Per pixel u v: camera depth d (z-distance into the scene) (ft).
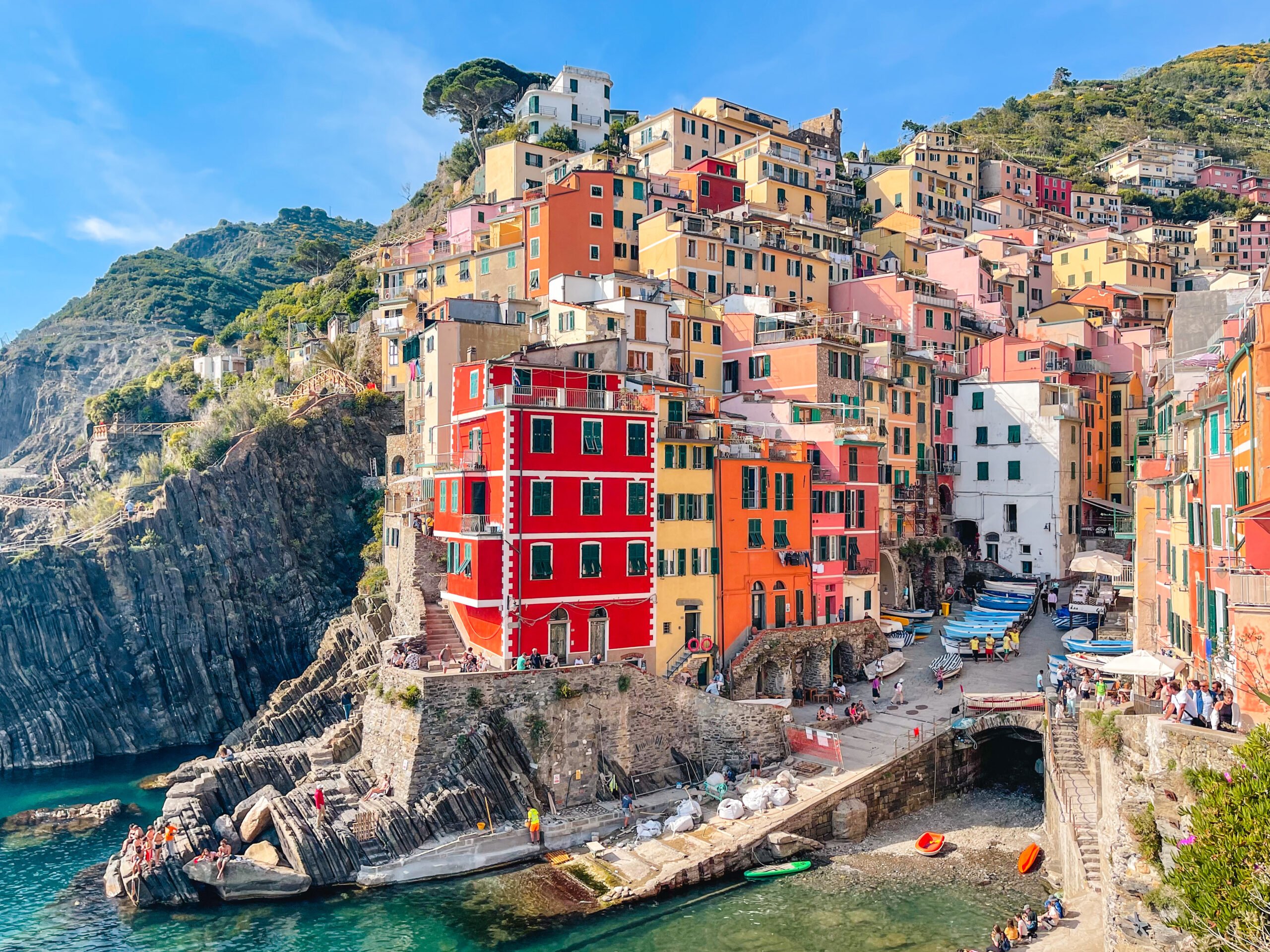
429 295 364.38
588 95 513.04
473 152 521.24
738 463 216.13
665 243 316.60
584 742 179.73
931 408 306.55
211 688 278.87
